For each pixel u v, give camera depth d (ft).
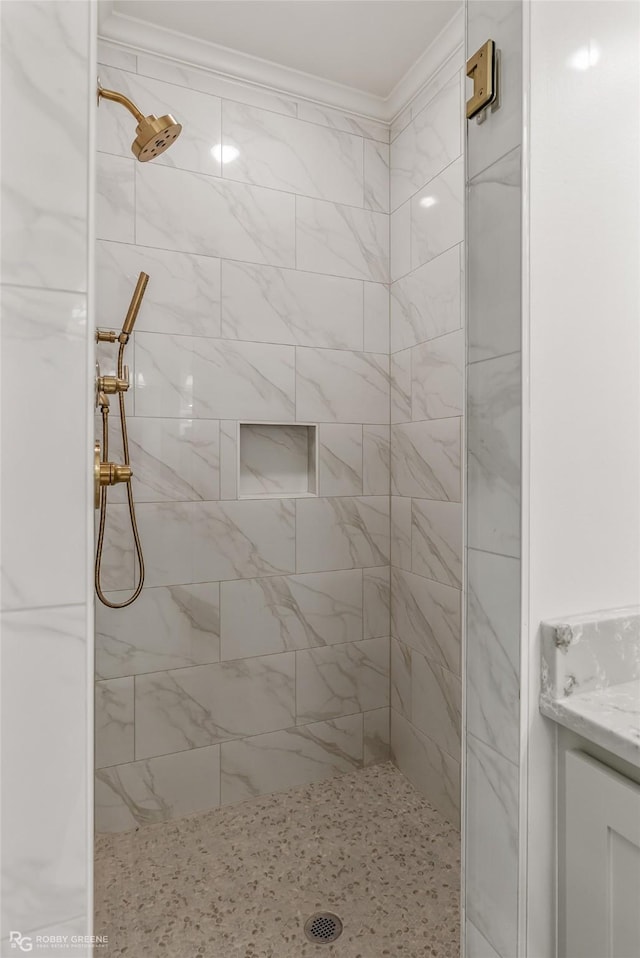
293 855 6.13
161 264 6.51
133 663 6.54
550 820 2.94
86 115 1.76
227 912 5.34
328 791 7.32
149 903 5.44
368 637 7.77
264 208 7.02
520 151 2.78
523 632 2.82
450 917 5.28
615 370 3.09
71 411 1.76
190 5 5.95
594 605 3.04
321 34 6.36
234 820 6.73
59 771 1.78
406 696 7.55
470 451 3.18
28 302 1.71
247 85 6.89
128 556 6.47
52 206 1.73
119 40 6.23
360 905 5.42
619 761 2.66
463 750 3.29
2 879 1.73
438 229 6.75
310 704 7.45
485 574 3.06
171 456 6.63
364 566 7.73
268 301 7.06
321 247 7.36
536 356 2.83
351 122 7.52
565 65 2.90
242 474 7.32
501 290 2.92
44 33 1.71
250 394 6.98
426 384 7.02
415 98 7.13
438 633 6.88
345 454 7.56
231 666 7.00
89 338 1.77
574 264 2.94
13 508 1.72
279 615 7.24
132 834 6.47
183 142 6.60
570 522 2.96
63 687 1.78
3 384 1.70
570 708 2.73
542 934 2.94
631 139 3.14
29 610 1.74
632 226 3.14
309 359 7.30
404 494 7.52
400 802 7.08
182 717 6.78
